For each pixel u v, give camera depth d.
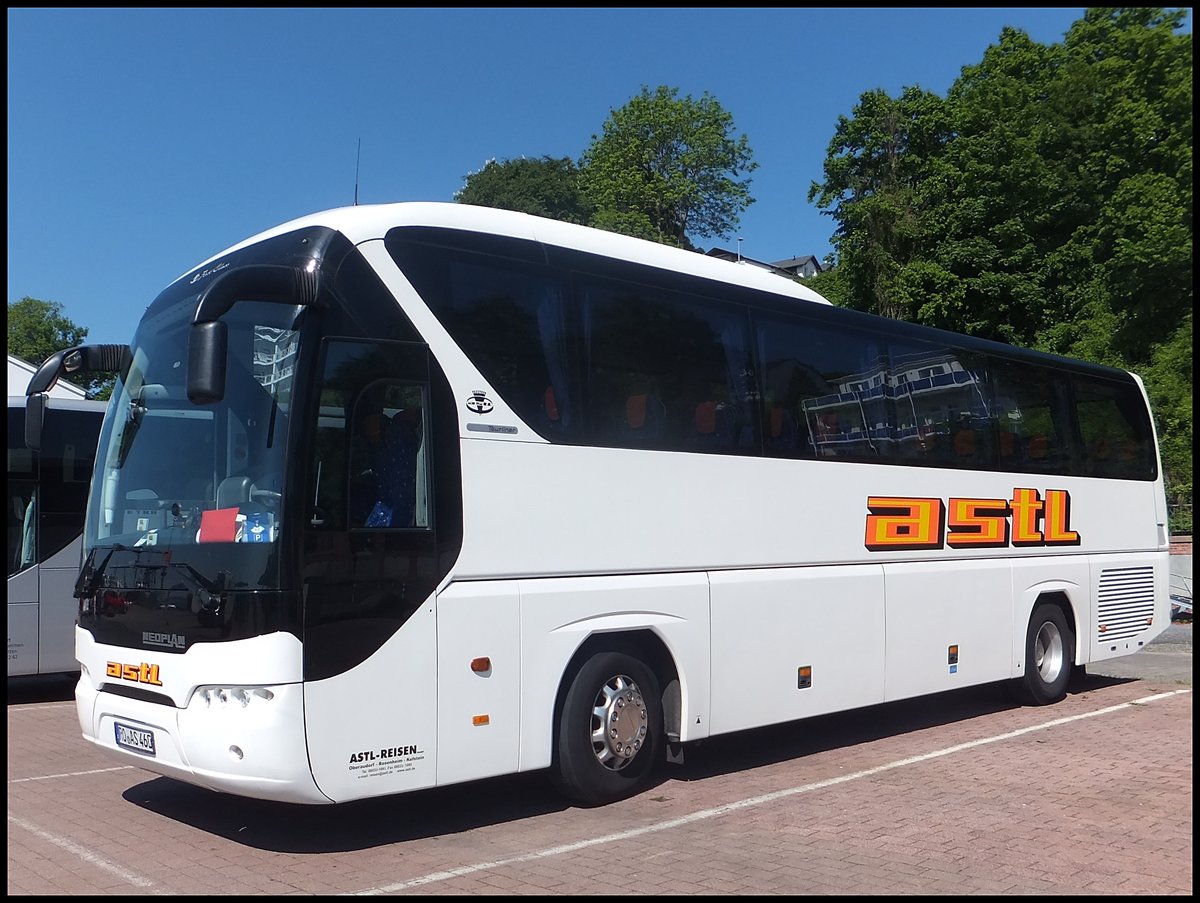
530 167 53.97
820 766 8.12
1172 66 32.12
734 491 7.72
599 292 7.09
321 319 5.64
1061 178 35.38
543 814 6.59
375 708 5.55
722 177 57.75
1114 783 7.52
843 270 38.31
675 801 6.94
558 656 6.46
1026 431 10.96
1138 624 12.30
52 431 12.10
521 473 6.40
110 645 6.11
